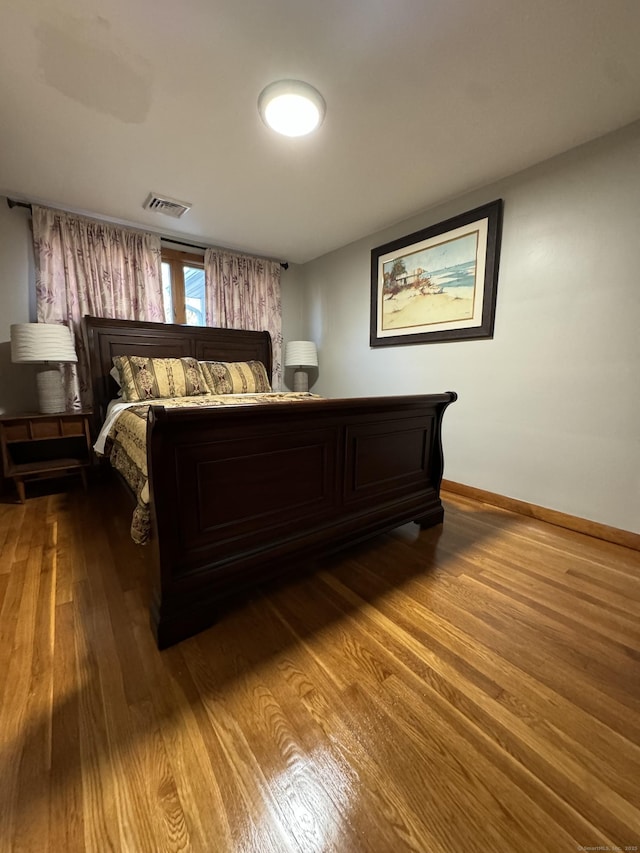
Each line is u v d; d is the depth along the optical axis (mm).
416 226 2938
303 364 3836
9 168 2215
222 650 1243
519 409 2443
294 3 1223
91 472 3016
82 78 1528
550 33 1341
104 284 2959
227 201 2656
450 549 1968
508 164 2221
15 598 1514
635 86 1606
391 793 818
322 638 1303
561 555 1908
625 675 1146
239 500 1412
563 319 2186
